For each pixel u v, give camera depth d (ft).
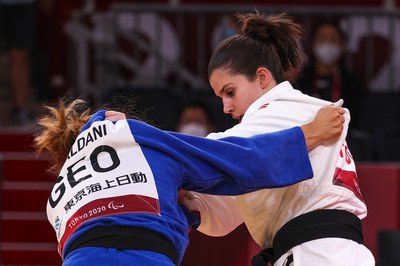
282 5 73.51
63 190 25.09
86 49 71.72
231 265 37.35
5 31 69.51
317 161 26.13
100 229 23.91
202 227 27.81
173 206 24.70
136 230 23.86
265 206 26.61
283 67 27.94
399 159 56.08
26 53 69.31
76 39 71.72
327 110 26.27
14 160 57.52
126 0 75.10
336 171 26.35
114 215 24.08
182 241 24.80
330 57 57.57
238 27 29.53
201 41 66.64
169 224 24.35
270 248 27.17
